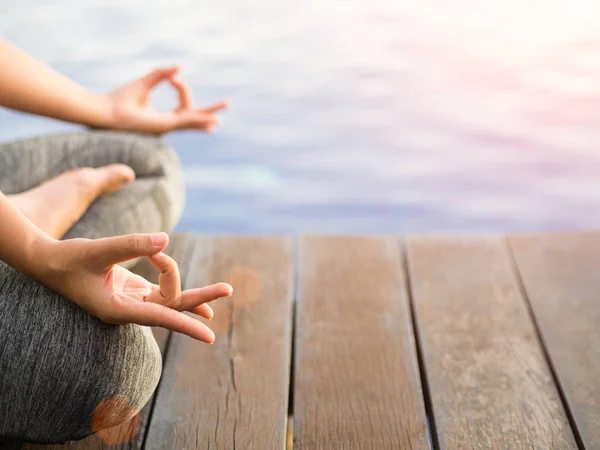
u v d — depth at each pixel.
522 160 4.48
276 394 1.34
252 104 5.12
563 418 1.29
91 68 5.47
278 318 1.55
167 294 1.01
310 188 4.28
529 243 1.82
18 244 1.01
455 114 5.00
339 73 5.61
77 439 1.15
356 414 1.30
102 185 1.50
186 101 1.98
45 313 1.04
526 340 1.49
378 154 4.61
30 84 1.65
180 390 1.35
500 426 1.28
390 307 1.59
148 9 6.82
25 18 6.57
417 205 4.15
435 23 6.64
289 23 6.58
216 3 7.01
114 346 1.05
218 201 4.14
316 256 1.77
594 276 1.69
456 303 1.61
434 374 1.40
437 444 1.26
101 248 0.99
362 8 7.04
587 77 5.39
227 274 1.70
